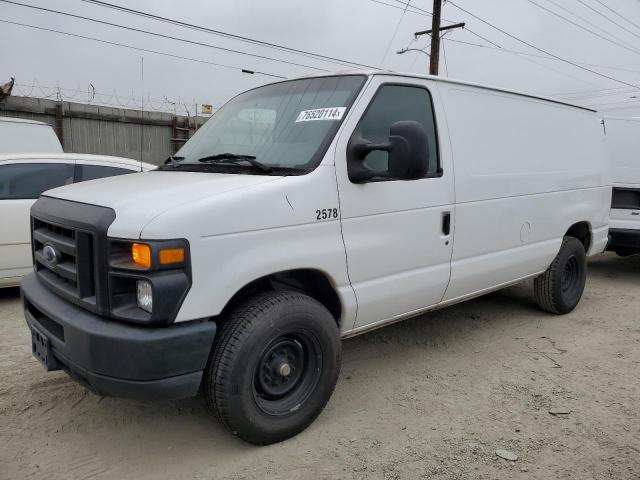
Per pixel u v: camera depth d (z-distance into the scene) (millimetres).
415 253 3852
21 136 9008
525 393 3967
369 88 3607
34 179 6141
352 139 3422
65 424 3447
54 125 14195
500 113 4688
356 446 3252
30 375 4102
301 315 3146
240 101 4297
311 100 3727
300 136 3506
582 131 5844
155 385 2684
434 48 20219
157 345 2639
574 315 5895
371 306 3623
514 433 3416
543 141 5172
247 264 2906
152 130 16016
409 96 3910
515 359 4613
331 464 3068
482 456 3160
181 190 2949
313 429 3430
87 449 3195
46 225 3357
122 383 2674
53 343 2979
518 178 4758
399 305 3855
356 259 3457
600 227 6238
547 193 5148
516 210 4754
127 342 2623
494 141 4559
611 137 7543
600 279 7855
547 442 3316
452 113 4211
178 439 3318
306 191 3172
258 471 3000
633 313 6023
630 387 4094
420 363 4496
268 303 3059
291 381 3279
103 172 6645
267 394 3168
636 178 7367
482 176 4367
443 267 4102
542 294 5668
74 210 2945
